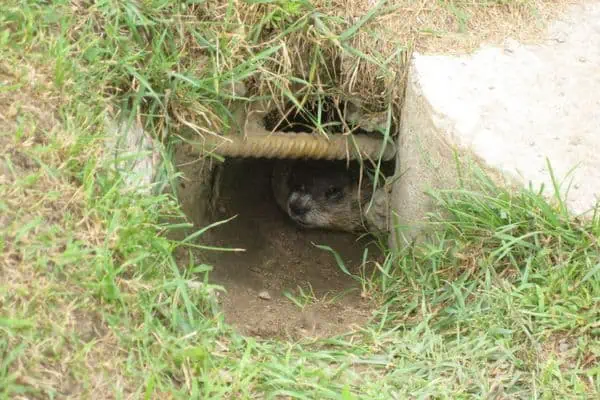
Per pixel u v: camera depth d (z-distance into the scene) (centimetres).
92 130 410
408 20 510
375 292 496
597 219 418
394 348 413
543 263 421
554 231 421
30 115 381
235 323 467
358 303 496
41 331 330
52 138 382
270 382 368
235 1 479
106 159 403
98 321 353
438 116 468
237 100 502
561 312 401
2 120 371
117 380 342
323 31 495
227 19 475
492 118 467
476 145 457
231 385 362
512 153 454
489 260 431
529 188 431
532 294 411
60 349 331
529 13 520
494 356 398
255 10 486
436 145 470
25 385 314
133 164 426
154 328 369
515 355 397
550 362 384
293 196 635
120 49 443
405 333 426
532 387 380
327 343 427
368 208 572
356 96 520
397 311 465
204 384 359
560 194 435
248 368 373
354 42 505
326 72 514
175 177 470
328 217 633
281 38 493
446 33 509
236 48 478
